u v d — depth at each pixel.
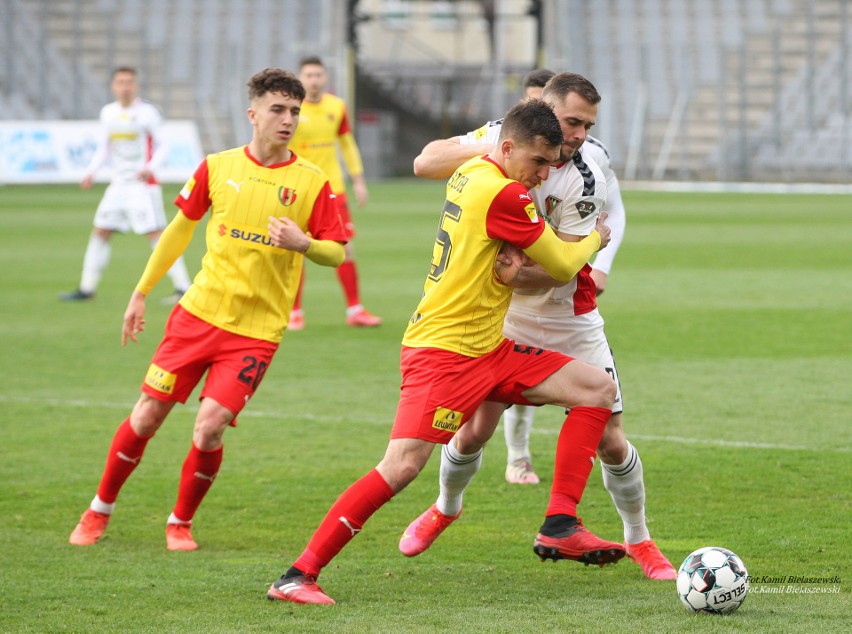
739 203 100.06
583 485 15.98
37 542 18.45
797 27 150.38
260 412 27.47
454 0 161.00
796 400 28.12
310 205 18.55
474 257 15.52
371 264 57.56
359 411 27.55
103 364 33.28
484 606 15.21
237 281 18.34
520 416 21.66
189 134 111.69
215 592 15.85
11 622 14.57
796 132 134.38
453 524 19.48
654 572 16.81
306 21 148.62
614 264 57.16
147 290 19.17
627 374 31.33
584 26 150.12
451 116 161.12
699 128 142.62
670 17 151.62
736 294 46.56
